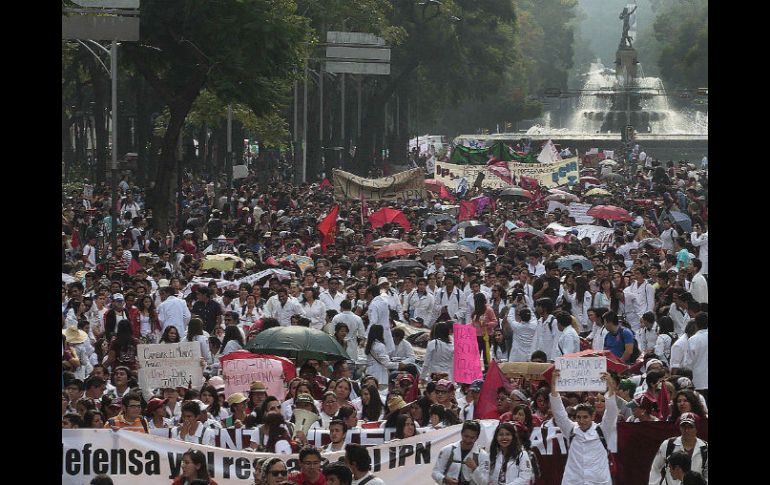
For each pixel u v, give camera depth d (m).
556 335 37.56
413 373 32.16
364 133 157.00
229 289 43.56
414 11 165.12
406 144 181.38
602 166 168.62
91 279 45.75
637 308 43.66
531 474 23.50
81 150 153.00
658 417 28.14
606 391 25.28
